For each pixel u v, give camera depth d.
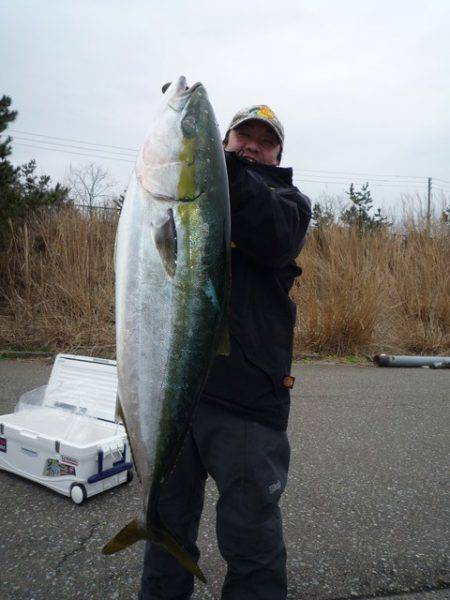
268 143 2.04
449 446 4.02
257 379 1.78
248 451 1.74
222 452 1.76
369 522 2.76
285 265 1.89
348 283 7.93
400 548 2.51
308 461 3.59
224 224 1.66
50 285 7.65
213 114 1.74
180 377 1.66
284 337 1.87
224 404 1.77
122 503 2.88
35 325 7.23
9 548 2.38
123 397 1.65
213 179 1.65
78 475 2.84
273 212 1.66
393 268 9.32
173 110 1.69
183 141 1.65
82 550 2.39
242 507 1.71
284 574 1.72
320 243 9.19
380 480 3.32
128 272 1.65
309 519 2.77
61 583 2.13
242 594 1.69
